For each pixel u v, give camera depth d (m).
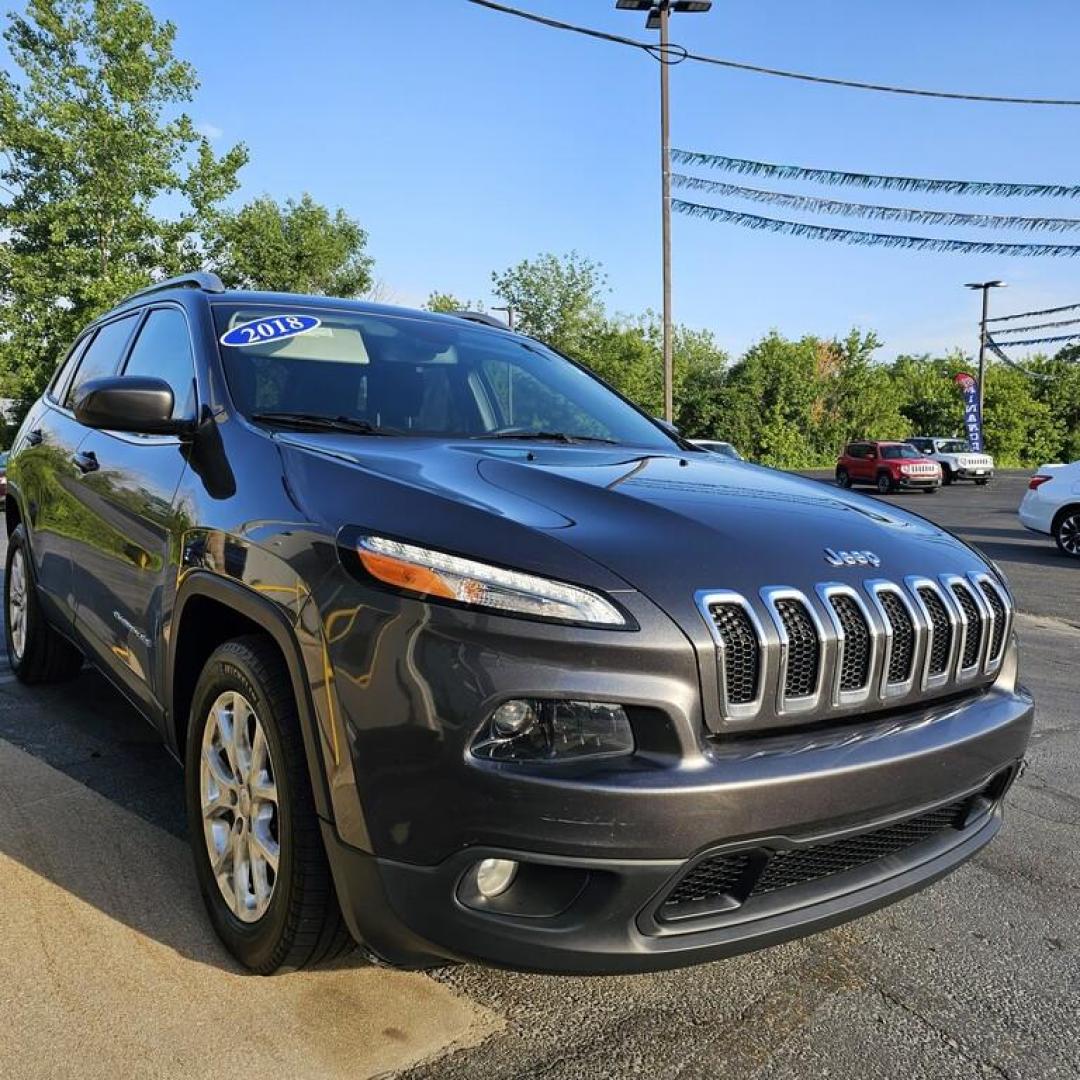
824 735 2.04
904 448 31.16
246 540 2.28
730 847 1.84
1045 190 19.09
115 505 3.17
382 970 2.39
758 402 54.03
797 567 2.11
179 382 3.15
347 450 2.45
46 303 30.80
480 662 1.79
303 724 2.00
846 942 2.68
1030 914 2.87
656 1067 2.08
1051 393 65.12
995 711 2.38
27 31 30.23
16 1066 1.98
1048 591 9.76
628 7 20.06
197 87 32.75
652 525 2.12
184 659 2.67
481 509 2.03
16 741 3.93
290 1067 2.01
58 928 2.50
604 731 1.82
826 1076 2.08
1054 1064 2.15
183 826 3.15
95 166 31.11
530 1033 2.18
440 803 1.79
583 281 46.31
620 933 1.83
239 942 2.31
